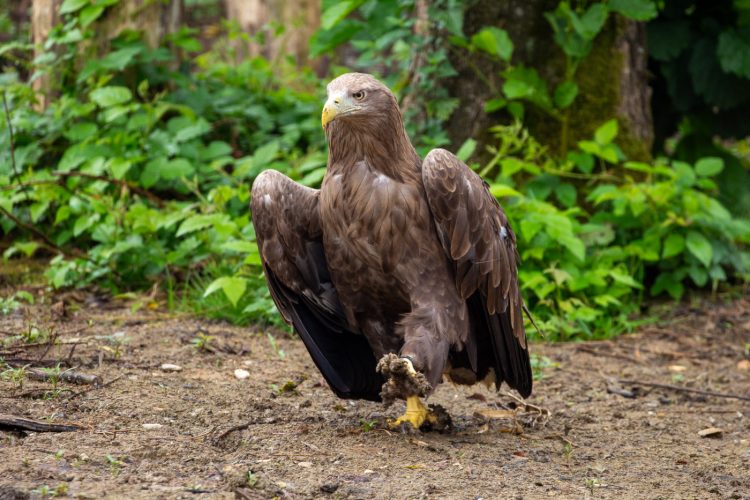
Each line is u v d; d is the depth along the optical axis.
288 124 14.60
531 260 11.66
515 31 12.93
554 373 9.94
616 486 6.68
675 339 11.39
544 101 12.70
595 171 13.20
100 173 11.84
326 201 7.48
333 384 7.98
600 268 11.85
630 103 13.25
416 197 7.38
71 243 12.34
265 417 7.70
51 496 5.63
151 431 7.07
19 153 12.58
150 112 12.59
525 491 6.38
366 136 7.30
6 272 11.64
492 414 8.35
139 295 11.16
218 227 10.71
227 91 14.67
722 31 13.68
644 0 12.16
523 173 12.84
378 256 7.39
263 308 10.41
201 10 27.33
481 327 8.06
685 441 8.06
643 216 12.46
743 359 10.84
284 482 6.19
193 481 6.11
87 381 8.01
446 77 13.09
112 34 13.46
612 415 8.73
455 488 6.31
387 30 13.59
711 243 12.52
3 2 23.61
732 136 14.73
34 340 9.05
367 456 6.87
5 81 13.91
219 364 9.06
